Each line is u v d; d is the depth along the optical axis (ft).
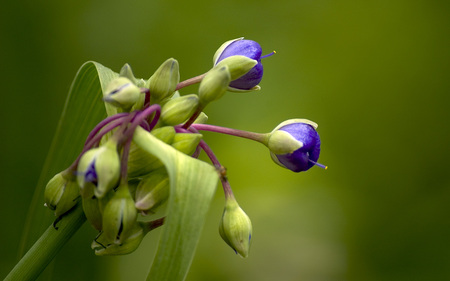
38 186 0.96
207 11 1.68
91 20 1.58
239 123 1.67
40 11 1.53
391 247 1.71
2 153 1.43
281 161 0.91
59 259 1.32
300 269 1.63
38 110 1.50
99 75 0.93
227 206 0.89
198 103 0.87
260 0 1.72
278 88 1.73
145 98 0.88
